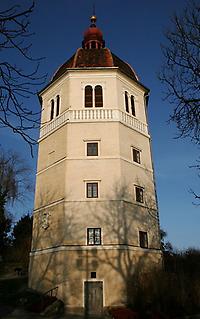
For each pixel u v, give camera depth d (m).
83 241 28.69
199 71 12.91
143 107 38.47
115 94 35.03
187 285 27.22
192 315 25.58
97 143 32.69
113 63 37.22
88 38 42.47
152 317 23.58
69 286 27.17
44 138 36.22
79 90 35.25
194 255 36.28
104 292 27.03
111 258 28.11
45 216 31.69
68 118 33.66
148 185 34.09
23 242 57.81
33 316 23.30
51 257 29.39
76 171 31.31
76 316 24.89
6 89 7.84
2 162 48.50
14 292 30.89
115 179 30.97
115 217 29.56
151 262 30.22
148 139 36.88
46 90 39.06
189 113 13.05
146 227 31.61
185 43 13.20
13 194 47.91
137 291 26.48
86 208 29.84
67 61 39.62
